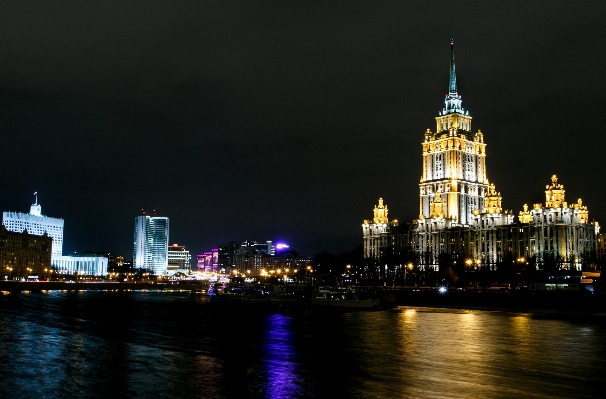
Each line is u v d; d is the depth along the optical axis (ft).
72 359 281.13
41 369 255.70
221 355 294.46
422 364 269.44
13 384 226.99
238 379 236.22
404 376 242.78
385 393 213.87
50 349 311.88
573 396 211.20
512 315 519.60
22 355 291.99
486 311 572.92
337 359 282.56
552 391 217.97
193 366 263.90
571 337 358.02
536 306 551.18
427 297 648.79
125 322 460.96
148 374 245.45
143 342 341.00
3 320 462.60
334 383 229.25
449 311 577.43
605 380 236.22
